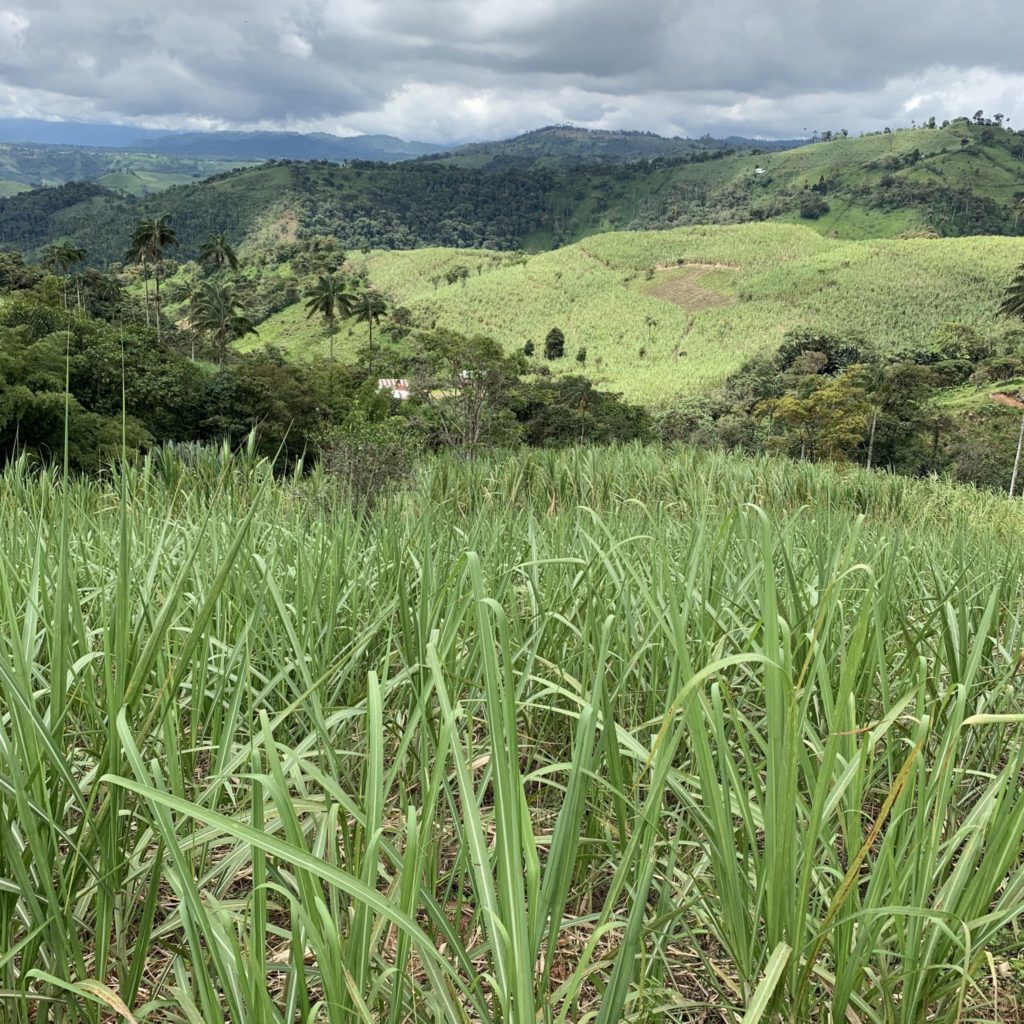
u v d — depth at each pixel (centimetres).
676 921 134
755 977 108
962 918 106
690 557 185
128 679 121
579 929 146
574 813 93
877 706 180
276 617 192
